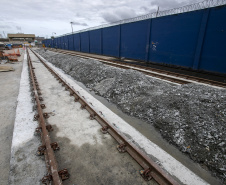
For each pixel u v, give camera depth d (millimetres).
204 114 3564
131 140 3381
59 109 4816
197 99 4051
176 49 12844
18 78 9008
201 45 10680
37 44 98188
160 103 4574
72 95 5953
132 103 5156
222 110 3477
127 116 4652
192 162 2891
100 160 2836
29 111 4613
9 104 5254
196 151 3014
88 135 3559
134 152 2947
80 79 8750
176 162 2801
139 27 16906
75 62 11953
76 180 2428
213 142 2992
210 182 2482
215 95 4078
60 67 12773
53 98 5695
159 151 3072
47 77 8961
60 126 3898
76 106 5043
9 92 6484
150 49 15719
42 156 2889
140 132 3816
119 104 5363
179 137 3389
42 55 25578
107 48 24984
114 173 2564
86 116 4406
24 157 2850
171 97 4586
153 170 2506
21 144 3186
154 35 14914
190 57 11789
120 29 20516
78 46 38406
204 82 8391
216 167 2664
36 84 7145
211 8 9828
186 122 3607
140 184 2365
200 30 10609
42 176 2463
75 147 3164
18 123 3947
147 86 6074
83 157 2902
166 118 3959
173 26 12773
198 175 2607
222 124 3193
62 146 3188
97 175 2523
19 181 2373
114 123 4051
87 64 10219
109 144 3266
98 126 3932
